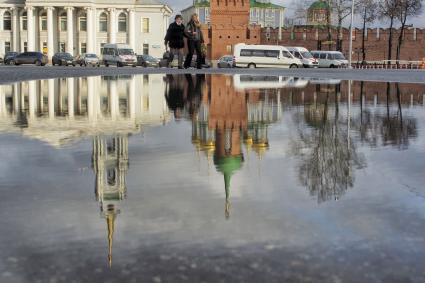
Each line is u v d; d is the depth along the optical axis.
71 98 8.74
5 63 65.75
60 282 1.42
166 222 1.91
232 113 6.24
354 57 82.12
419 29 82.62
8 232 1.81
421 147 3.69
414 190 2.40
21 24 94.25
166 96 9.19
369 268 1.52
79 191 2.36
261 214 2.02
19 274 1.47
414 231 1.83
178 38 27.94
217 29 81.69
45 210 2.06
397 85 13.45
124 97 8.97
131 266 1.52
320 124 5.12
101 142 3.86
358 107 7.12
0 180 2.57
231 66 56.22
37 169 2.85
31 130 4.62
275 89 11.27
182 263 1.55
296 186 2.45
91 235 1.77
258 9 120.56
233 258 1.58
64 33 93.31
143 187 2.42
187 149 3.49
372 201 2.21
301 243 1.71
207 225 1.88
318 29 81.31
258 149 3.51
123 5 90.88
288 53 52.16
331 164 3.01
